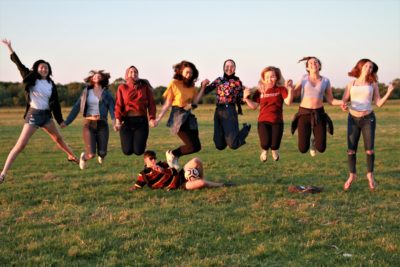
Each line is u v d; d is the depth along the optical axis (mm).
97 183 11805
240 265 6434
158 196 10359
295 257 6742
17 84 97750
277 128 9984
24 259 6645
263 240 7449
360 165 14617
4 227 8188
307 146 9945
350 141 10500
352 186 11242
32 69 9586
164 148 20594
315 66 9805
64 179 12430
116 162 15680
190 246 7176
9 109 75812
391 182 11617
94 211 9148
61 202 9898
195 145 10523
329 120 9906
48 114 9734
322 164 14883
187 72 9812
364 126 10266
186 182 10852
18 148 9578
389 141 21594
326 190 10836
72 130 30625
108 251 6996
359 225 8133
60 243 7270
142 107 9820
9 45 9484
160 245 7156
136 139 9773
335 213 8852
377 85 10328
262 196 10117
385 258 6617
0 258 6684
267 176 12703
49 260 6625
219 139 10156
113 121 10023
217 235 7656
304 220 8398
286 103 9672
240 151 18641
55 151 19188
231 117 9961
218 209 9164
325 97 10500
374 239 7340
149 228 8000
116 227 8109
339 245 7184
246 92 9820
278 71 9969
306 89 9859
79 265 6488
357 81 10266
